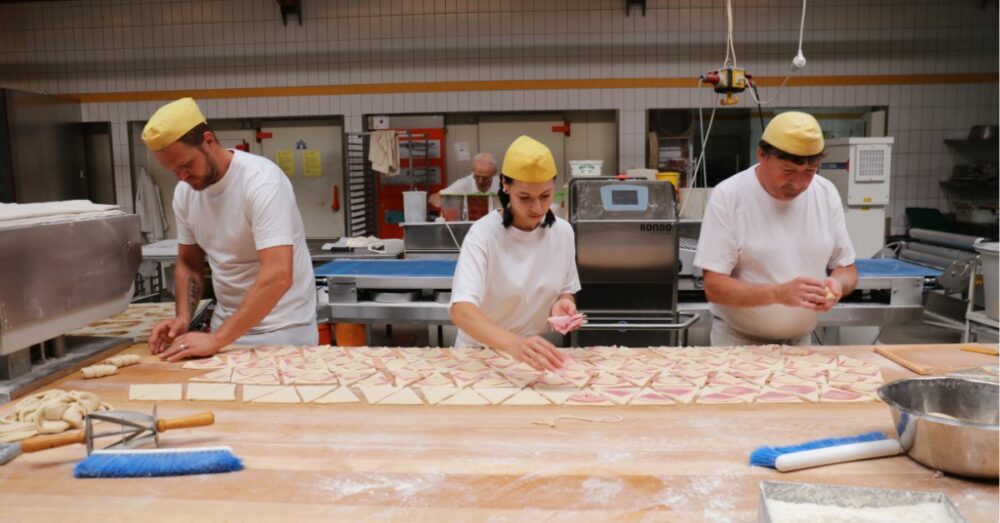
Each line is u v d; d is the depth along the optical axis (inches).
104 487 50.8
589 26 265.4
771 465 52.6
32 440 53.6
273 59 275.4
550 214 87.6
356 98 275.1
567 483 50.7
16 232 69.2
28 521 46.2
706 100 267.0
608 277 123.0
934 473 51.1
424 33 269.9
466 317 77.3
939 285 143.9
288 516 46.4
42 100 255.6
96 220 83.4
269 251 87.4
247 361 82.5
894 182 273.1
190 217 97.7
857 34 264.2
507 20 267.0
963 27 263.9
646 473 52.1
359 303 143.9
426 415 64.4
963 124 268.7
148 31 277.4
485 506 47.6
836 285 80.5
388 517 46.2
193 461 52.6
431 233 177.0
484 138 279.6
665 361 81.0
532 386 72.2
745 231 93.2
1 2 277.7
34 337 73.0
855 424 60.8
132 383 75.0
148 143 81.2
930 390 59.3
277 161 287.4
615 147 271.9
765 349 85.8
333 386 72.7
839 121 276.4
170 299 178.5
